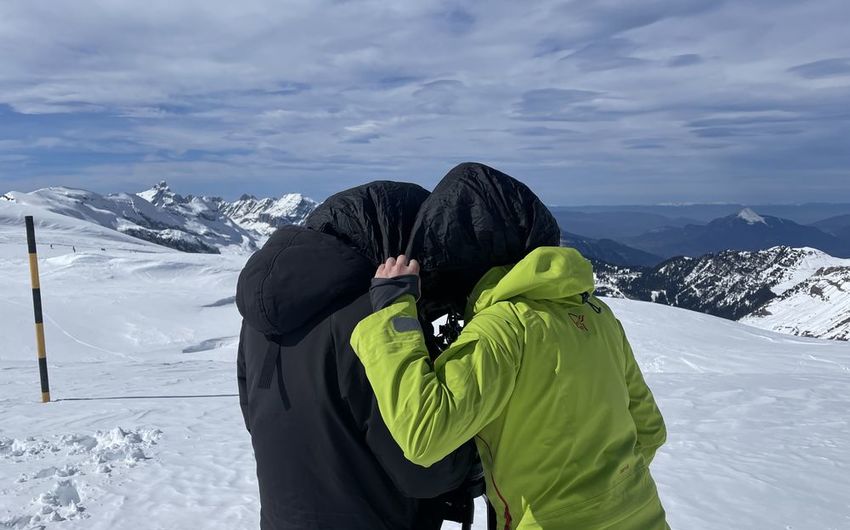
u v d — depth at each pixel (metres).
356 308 1.41
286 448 1.44
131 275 61.62
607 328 1.55
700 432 6.02
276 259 1.44
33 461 5.15
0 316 35.50
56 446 5.63
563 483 1.40
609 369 1.48
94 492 4.30
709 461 4.92
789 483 4.34
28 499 4.17
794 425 6.30
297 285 1.40
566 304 1.49
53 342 32.09
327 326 1.41
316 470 1.42
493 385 1.31
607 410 1.44
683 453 5.19
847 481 4.38
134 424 6.69
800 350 17.80
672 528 3.58
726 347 17.83
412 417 1.26
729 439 5.69
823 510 3.83
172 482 4.50
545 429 1.39
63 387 10.91
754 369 15.06
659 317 21.78
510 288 1.40
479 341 1.35
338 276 1.41
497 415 1.37
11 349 30.47
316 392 1.40
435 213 1.46
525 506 1.41
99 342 33.16
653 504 1.51
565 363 1.39
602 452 1.43
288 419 1.44
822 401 7.70
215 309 43.62
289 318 1.41
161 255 73.31
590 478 1.41
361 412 1.39
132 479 4.59
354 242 1.55
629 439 1.49
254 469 4.79
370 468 1.42
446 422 1.25
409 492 1.42
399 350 1.32
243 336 1.64
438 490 1.42
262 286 1.41
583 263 1.48
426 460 1.28
